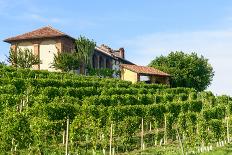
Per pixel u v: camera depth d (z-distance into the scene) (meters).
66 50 76.31
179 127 34.00
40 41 76.44
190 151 30.84
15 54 67.00
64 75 55.16
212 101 60.34
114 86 54.59
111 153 28.81
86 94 43.69
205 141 32.78
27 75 47.88
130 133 30.84
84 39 74.56
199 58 100.06
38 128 24.88
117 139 31.59
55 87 40.06
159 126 38.59
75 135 26.86
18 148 22.81
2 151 22.11
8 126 22.33
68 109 29.33
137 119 31.31
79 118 27.34
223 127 35.09
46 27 78.56
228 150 31.98
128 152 29.67
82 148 28.69
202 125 32.78
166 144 33.78
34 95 39.00
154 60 103.94
